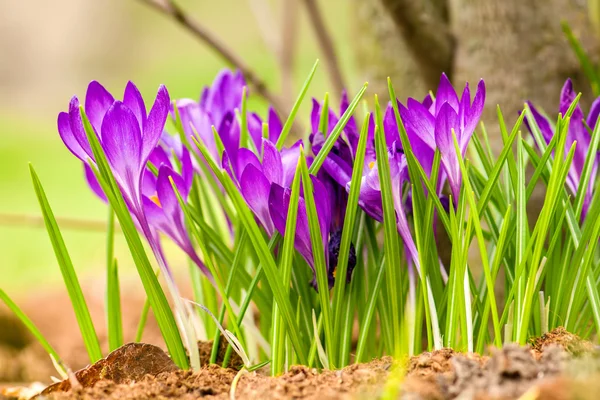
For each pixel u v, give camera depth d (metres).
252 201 0.67
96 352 0.69
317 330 0.68
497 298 0.79
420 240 0.67
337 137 0.68
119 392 0.65
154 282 0.67
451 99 0.67
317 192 0.67
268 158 0.67
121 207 0.66
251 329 0.72
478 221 0.65
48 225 0.68
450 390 0.62
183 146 0.69
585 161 0.69
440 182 0.69
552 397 0.59
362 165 0.66
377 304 0.71
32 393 0.76
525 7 0.82
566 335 0.66
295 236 0.67
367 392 0.62
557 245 0.70
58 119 0.66
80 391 0.65
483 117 0.82
